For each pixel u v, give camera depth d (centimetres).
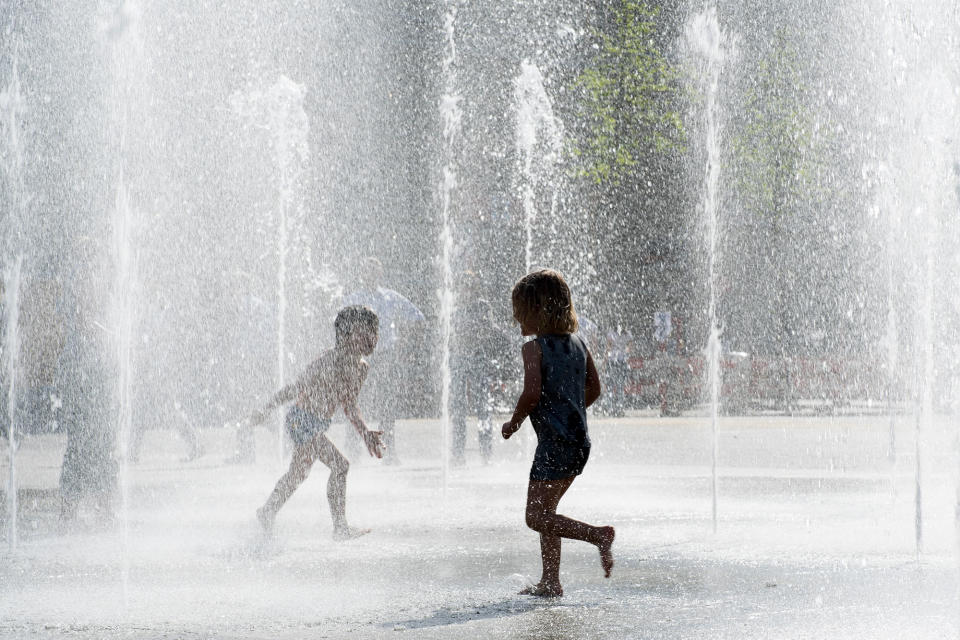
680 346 5416
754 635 933
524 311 1148
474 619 1015
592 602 1084
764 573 1234
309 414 1520
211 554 1423
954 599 1081
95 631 990
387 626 993
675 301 5938
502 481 2372
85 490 1766
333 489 1532
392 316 2744
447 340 2823
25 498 2097
